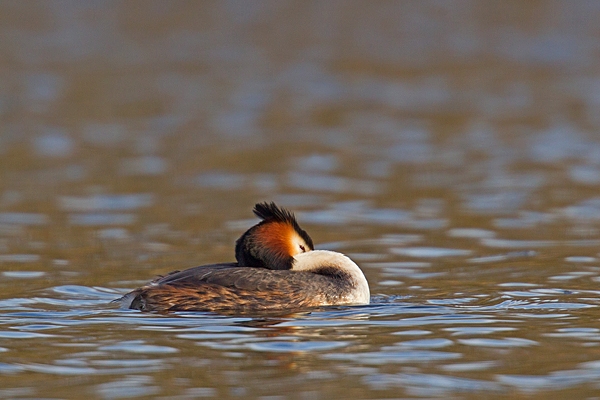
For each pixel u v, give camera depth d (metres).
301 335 9.55
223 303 10.50
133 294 10.93
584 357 8.80
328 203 18.56
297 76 41.91
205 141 26.91
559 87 37.56
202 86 39.53
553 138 26.41
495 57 45.53
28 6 59.66
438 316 10.38
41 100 35.53
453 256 14.27
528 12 56.12
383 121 30.61
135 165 23.11
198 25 55.59
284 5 60.84
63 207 18.28
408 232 16.03
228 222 16.92
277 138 27.42
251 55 47.66
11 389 8.02
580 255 14.04
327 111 33.00
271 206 11.43
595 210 17.45
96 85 39.50
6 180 21.19
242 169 22.52
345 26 55.09
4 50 47.44
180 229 16.39
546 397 7.77
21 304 11.14
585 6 56.41
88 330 9.78
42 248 14.94
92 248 14.96
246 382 8.13
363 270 13.44
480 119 30.58
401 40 50.62
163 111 33.25
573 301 11.13
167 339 9.41
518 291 11.82
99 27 54.69
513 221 16.70
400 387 8.00
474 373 8.37
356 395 7.81
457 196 19.05
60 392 7.93
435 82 39.88
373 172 21.94
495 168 22.05
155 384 8.09
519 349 9.06
